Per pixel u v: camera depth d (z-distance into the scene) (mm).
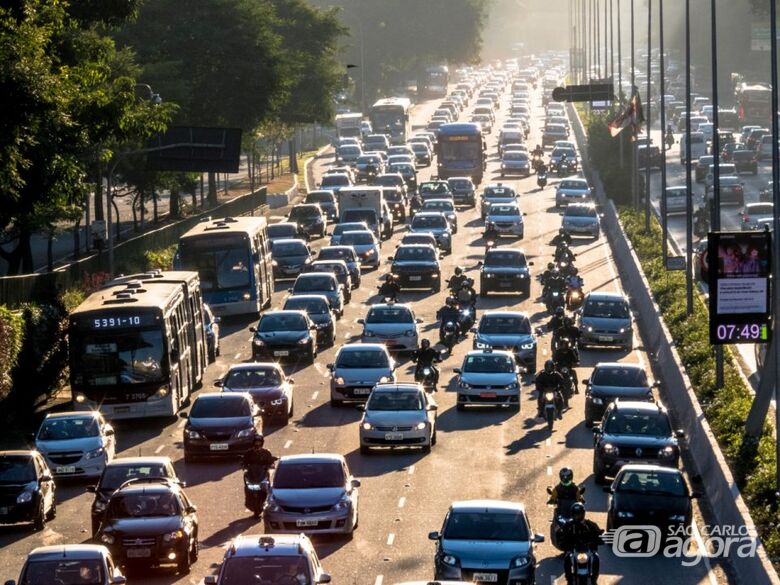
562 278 114812
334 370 85500
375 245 142125
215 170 122375
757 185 193500
